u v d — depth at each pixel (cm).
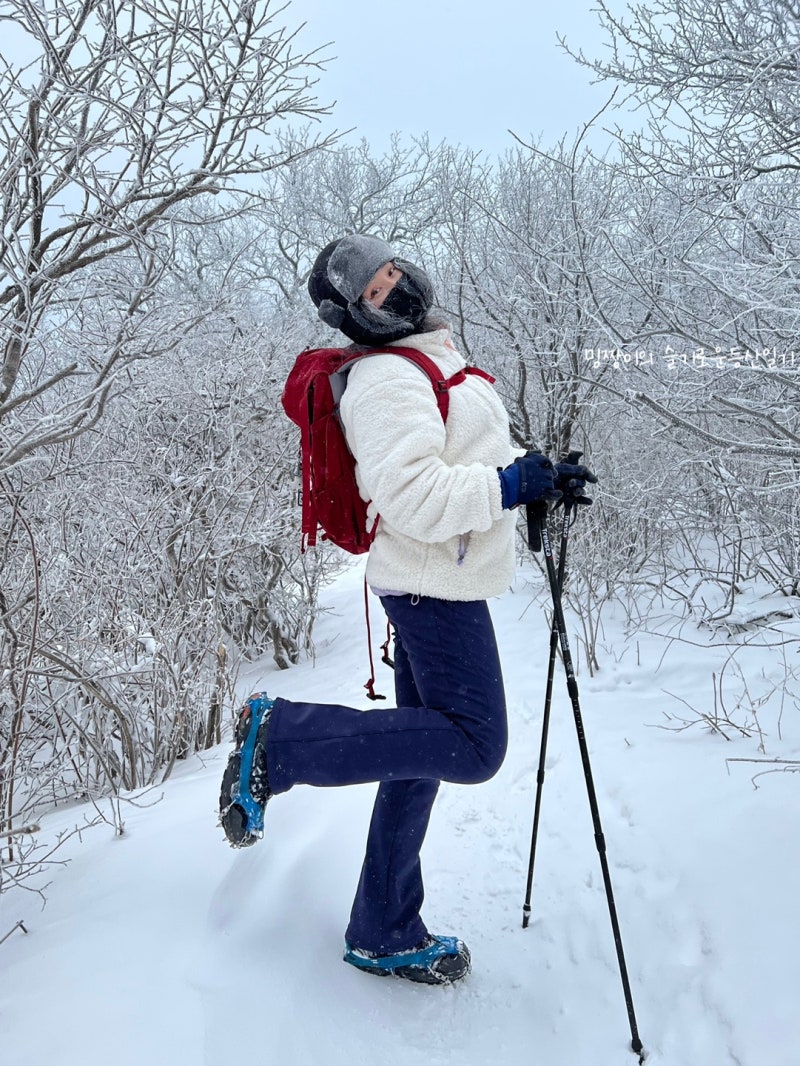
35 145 227
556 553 475
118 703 335
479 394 186
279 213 352
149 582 389
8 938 197
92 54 232
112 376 219
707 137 348
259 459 490
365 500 186
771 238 318
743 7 334
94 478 414
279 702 180
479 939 215
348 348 190
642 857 227
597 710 340
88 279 246
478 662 180
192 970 177
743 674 347
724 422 400
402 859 194
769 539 398
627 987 172
